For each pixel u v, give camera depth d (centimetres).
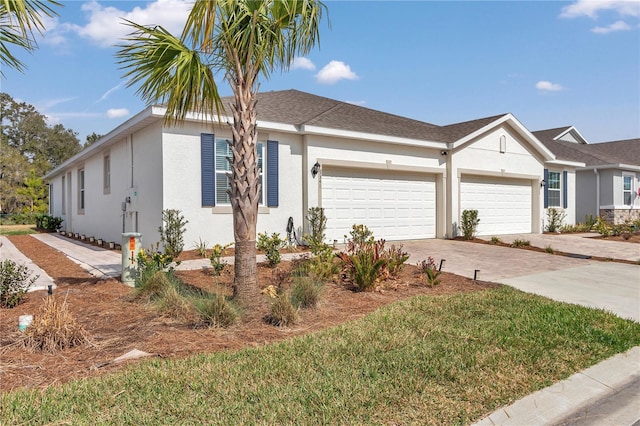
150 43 534
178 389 341
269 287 683
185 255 1023
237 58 568
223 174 1135
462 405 338
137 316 553
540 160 1847
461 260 1104
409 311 602
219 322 514
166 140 1050
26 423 285
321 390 348
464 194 1577
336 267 800
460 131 1617
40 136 5969
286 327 524
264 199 1183
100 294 664
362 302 660
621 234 1745
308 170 1235
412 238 1477
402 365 404
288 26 609
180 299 563
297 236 1238
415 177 1481
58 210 2566
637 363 454
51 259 1106
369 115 1581
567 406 356
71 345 440
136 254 745
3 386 346
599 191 2247
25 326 473
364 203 1359
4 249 1400
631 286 833
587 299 725
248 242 588
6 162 3809
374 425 301
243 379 363
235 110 579
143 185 1173
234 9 570
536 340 492
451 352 443
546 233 1873
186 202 1073
